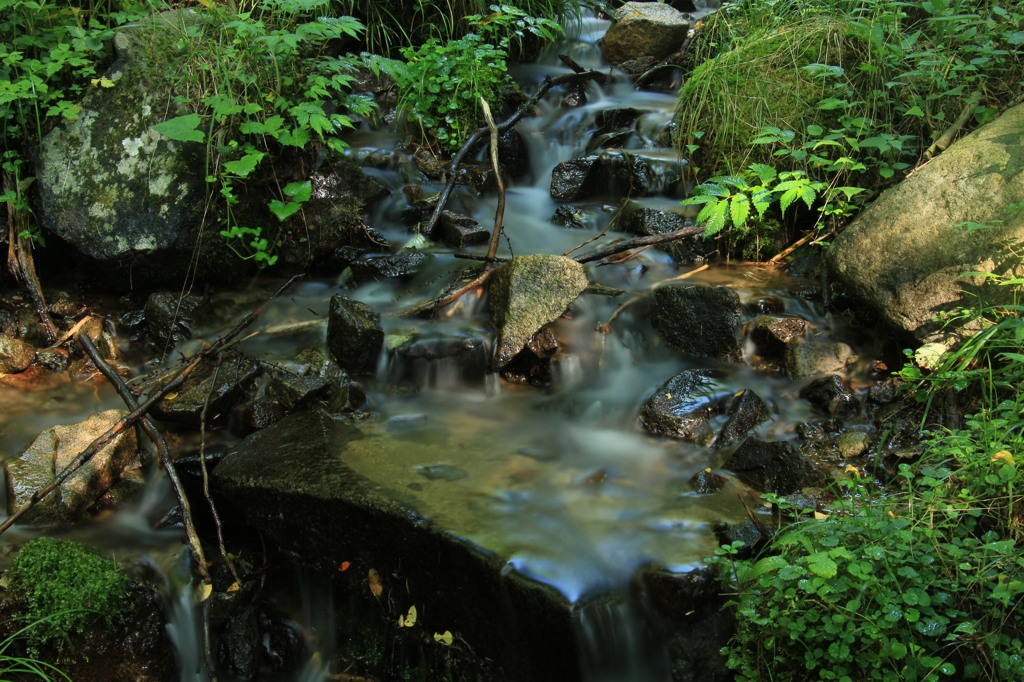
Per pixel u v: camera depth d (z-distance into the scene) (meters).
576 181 5.59
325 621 3.40
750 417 3.83
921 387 3.77
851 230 4.25
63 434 3.66
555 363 4.20
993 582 2.72
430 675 3.16
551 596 2.78
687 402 3.90
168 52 4.84
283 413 3.92
